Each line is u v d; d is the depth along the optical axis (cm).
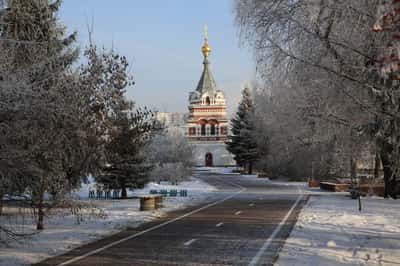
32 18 1390
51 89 1225
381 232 1623
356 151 1945
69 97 1416
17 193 1299
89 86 1639
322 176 5312
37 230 1659
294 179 6056
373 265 1070
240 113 8131
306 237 1518
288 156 5747
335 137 2028
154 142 6656
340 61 1154
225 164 11088
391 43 639
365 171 4131
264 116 5012
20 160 1180
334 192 4059
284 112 2997
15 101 1085
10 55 1141
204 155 11162
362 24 1081
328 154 3203
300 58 1241
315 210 2447
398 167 1105
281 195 3741
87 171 1753
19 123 1131
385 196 3209
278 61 1312
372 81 1028
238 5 1394
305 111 1692
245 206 2773
